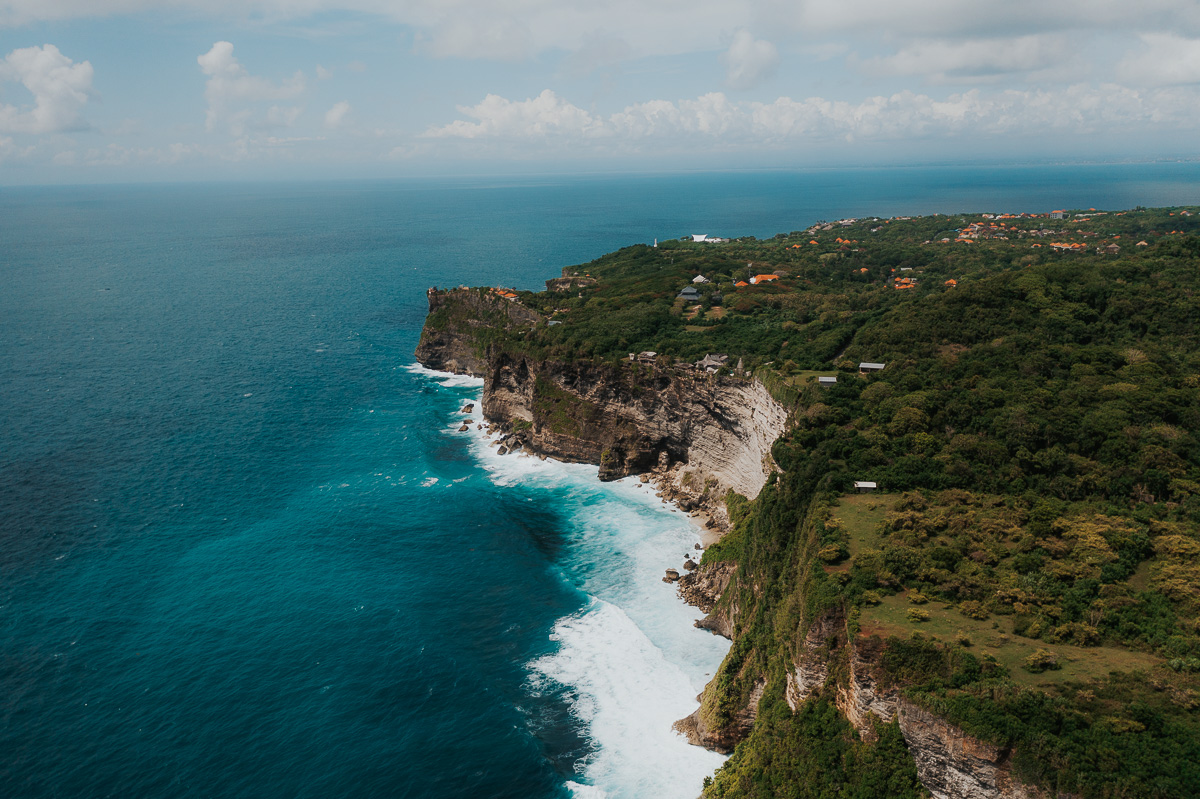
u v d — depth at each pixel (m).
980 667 44.25
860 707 48.22
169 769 59.69
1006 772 40.47
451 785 59.12
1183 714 40.12
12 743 61.47
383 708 66.94
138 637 75.06
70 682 68.38
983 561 55.31
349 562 91.06
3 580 83.44
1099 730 39.38
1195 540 53.81
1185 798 35.78
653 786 59.81
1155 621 47.31
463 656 74.44
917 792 44.31
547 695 69.81
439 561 92.25
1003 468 66.69
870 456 71.62
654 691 70.38
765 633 64.38
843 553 57.44
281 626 77.81
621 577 89.75
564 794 58.84
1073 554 54.81
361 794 58.09
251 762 60.69
